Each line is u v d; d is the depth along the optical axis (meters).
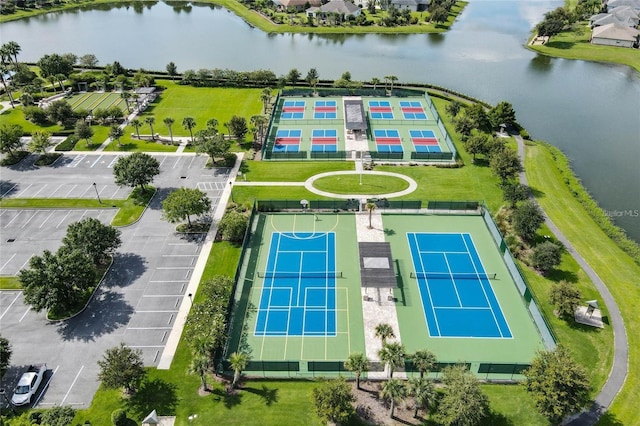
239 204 83.94
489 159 95.12
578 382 45.09
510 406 49.84
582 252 72.69
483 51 180.38
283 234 76.50
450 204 81.62
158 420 48.69
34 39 191.12
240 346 57.62
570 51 175.50
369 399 50.50
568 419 48.69
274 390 51.78
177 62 166.25
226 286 60.56
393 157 98.94
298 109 124.75
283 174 93.44
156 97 132.00
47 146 98.06
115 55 173.25
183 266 69.81
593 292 65.06
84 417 49.16
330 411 44.88
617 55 169.38
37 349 56.84
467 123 104.81
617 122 120.06
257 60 168.00
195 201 74.31
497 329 59.84
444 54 176.00
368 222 79.06
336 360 55.62
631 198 88.19
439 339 58.44
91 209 82.50
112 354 50.47
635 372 53.88
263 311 62.56
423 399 45.34
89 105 125.44
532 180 91.00
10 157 98.81
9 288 65.62
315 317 61.53
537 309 59.78
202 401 50.62
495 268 69.50
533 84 146.38
